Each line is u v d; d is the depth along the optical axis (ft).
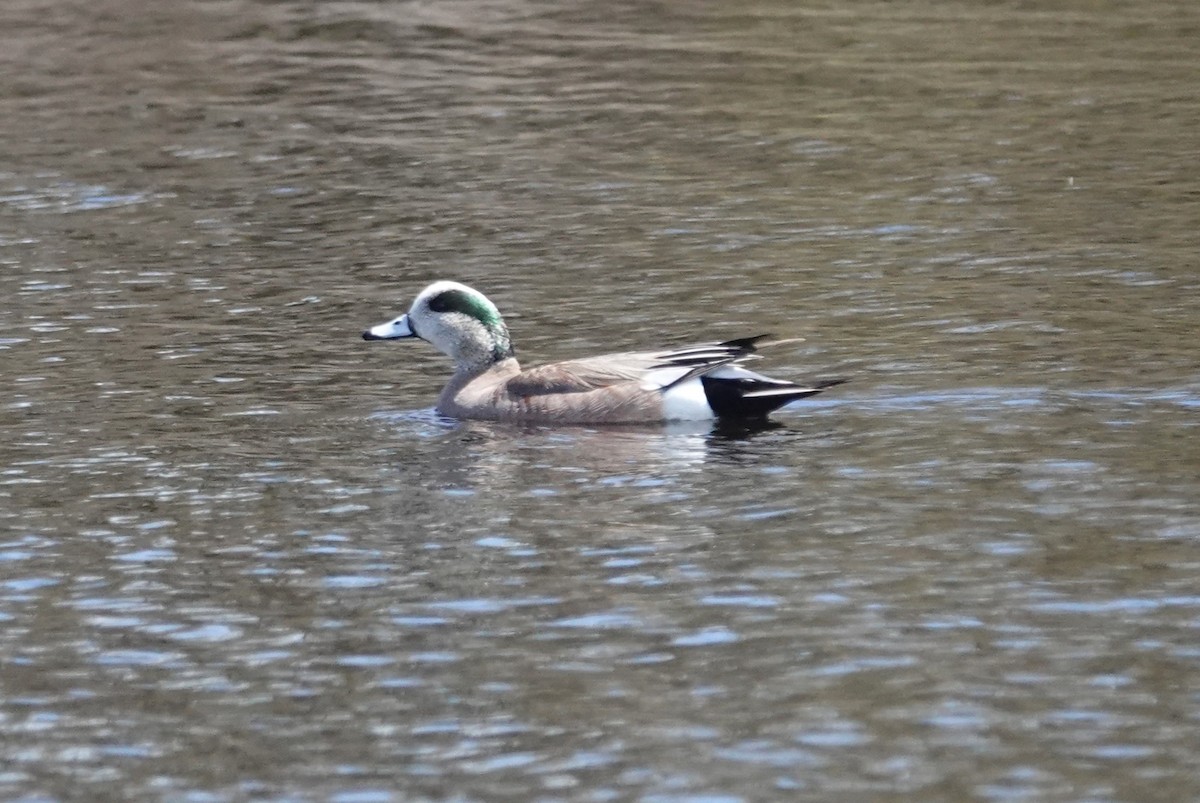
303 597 40.98
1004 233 78.07
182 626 39.58
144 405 57.00
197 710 35.60
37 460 51.26
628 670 36.68
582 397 54.24
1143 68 113.19
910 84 111.04
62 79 120.26
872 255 75.25
